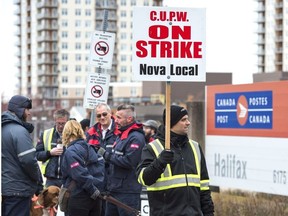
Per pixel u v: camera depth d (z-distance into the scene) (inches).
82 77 6451.8
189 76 277.4
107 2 6437.0
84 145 354.0
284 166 485.7
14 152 322.0
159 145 268.2
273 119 494.9
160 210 262.8
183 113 266.4
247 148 515.8
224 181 535.8
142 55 275.3
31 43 6663.4
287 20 5570.9
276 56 5600.4
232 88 528.4
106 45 458.3
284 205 476.1
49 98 6072.8
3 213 325.4
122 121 372.5
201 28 277.9
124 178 374.3
